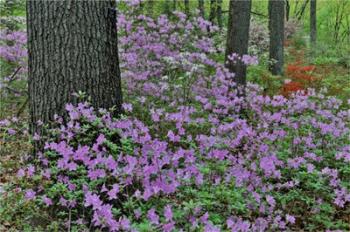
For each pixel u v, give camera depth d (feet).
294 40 74.95
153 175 12.59
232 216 12.59
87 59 13.89
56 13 13.61
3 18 30.71
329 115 22.11
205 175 14.12
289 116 23.34
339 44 71.10
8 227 12.76
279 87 31.76
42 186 12.35
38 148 14.02
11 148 16.12
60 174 12.84
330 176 16.80
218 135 17.57
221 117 21.79
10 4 33.81
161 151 13.53
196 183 12.71
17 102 25.67
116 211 11.01
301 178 16.31
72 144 13.12
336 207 16.14
